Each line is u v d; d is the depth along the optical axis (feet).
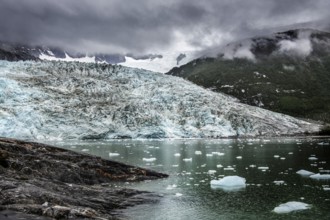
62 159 132.36
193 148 278.87
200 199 103.19
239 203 99.04
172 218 84.84
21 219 69.92
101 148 277.03
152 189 117.29
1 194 81.46
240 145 304.71
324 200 101.35
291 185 123.03
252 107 562.66
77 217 73.26
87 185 114.42
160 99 478.59
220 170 160.25
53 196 84.23
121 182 128.36
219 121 455.22
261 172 152.56
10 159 111.55
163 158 210.18
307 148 265.75
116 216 84.53
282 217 85.66
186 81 599.98
